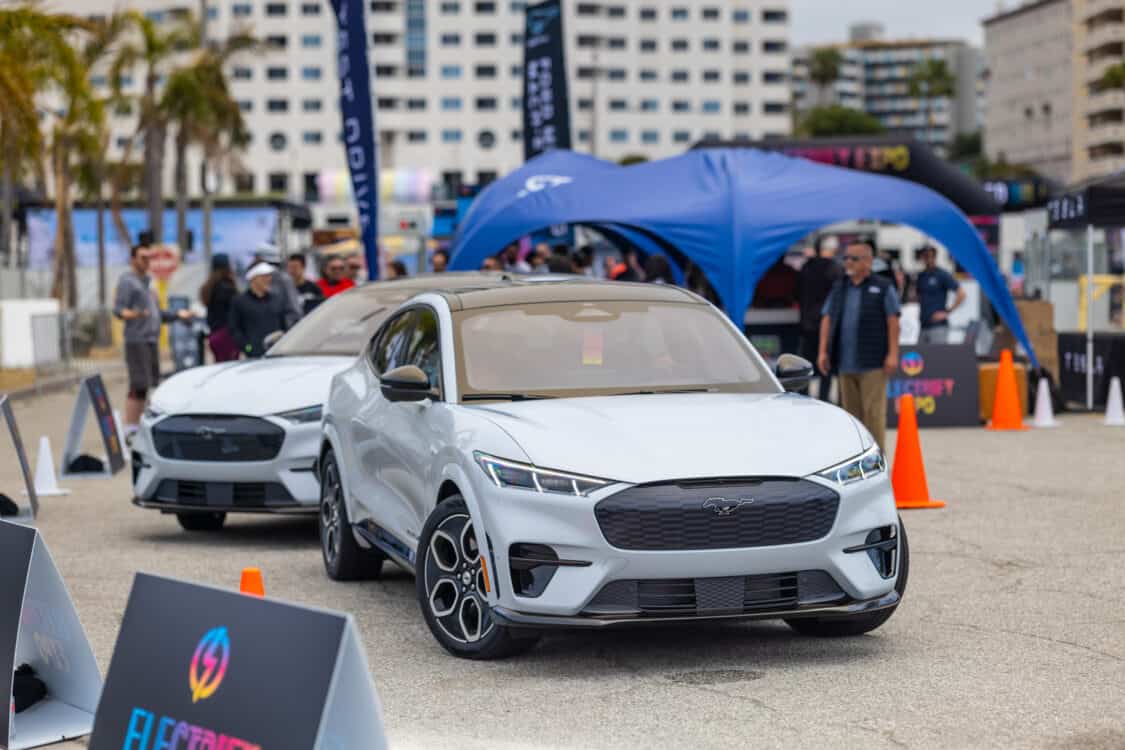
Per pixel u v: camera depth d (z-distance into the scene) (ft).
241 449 33.12
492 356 24.44
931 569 29.19
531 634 21.17
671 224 62.59
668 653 22.41
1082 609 25.22
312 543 34.12
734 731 18.06
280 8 517.96
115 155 432.66
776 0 565.94
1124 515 35.88
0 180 145.89
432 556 22.54
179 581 14.15
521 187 66.33
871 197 63.36
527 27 84.53
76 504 41.32
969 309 90.94
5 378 84.69
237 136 175.32
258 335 49.93
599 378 24.22
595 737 17.88
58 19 90.89
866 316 40.91
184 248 171.32
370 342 29.37
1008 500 38.73
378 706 12.74
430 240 140.15
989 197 103.71
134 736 14.14
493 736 17.99
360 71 65.31
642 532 20.42
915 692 19.84
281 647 12.95
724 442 21.43
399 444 24.86
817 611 21.08
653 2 553.23
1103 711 18.75
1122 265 85.71
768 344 72.38
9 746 17.47
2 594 18.38
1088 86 528.22
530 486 20.76
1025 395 62.49
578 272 71.41
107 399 49.67
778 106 568.82
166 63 163.94
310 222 150.00
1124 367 64.44
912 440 37.93
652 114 554.46
